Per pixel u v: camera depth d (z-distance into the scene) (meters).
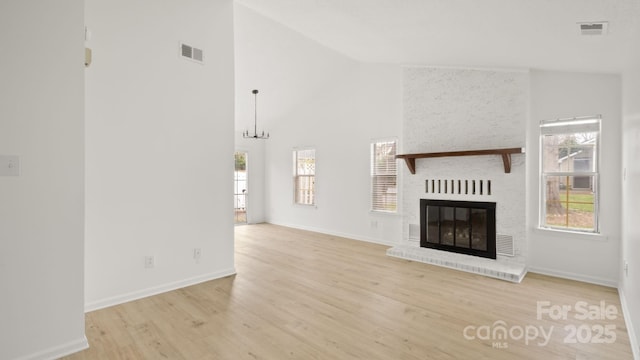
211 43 3.83
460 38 3.22
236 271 4.16
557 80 3.96
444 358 2.22
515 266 4.12
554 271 4.01
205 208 3.79
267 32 4.82
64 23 2.27
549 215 4.11
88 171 2.94
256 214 8.30
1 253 2.03
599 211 3.71
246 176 8.16
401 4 2.61
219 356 2.24
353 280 3.84
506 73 4.30
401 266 4.42
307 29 4.09
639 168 2.35
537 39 2.79
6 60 2.04
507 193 4.31
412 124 5.17
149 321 2.76
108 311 2.95
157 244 3.39
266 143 8.32
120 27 3.12
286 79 6.30
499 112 4.36
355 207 6.27
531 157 4.18
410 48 4.06
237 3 4.08
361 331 2.60
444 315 2.90
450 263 4.34
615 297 3.31
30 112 2.13
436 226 4.98
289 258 4.84
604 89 3.65
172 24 3.49
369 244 5.81
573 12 2.10
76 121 2.31
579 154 3.87
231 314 2.90
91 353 2.27
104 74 3.02
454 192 4.77
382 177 5.86
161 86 3.40
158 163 3.38
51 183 2.21
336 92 6.53
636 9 1.95
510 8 2.24
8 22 2.05
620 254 3.47
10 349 2.05
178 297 3.29
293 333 2.56
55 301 2.21
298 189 7.58
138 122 3.24
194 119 3.67
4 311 2.03
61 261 2.24
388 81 5.68
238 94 6.63
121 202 3.14
